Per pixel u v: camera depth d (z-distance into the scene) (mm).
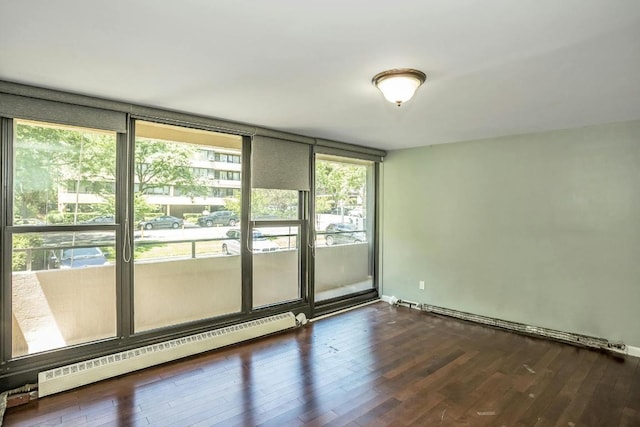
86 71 2152
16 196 2504
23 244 2529
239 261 3730
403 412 2355
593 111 2979
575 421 2270
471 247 4320
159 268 3189
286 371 2922
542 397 2553
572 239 3605
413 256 4875
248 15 1499
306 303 4336
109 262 2900
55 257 2664
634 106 2822
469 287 4348
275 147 3881
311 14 1488
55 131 2652
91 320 2824
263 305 3975
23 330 2547
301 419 2270
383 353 3305
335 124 3533
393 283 5117
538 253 3824
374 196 5250
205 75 2209
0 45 1796
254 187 3732
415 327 4047
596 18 1507
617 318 3365
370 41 1739
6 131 2439
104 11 1470
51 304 2650
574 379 2820
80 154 2756
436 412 2359
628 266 3301
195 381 2732
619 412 2367
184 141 3314
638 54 1865
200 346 3230
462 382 2764
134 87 2455
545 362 3125
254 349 3367
